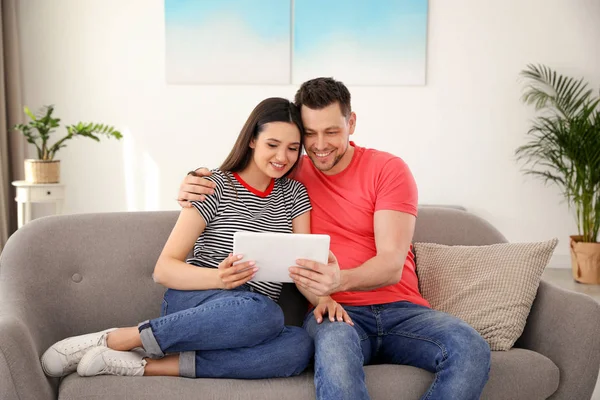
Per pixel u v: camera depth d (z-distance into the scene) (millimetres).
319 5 4797
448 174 4949
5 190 4508
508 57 4891
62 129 4801
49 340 1932
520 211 4969
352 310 2016
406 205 2086
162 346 1759
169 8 4754
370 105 4887
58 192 4133
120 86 4816
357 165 2172
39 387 1678
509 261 2125
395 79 4852
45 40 4746
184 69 4809
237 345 1772
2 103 4457
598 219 4594
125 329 1823
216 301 1802
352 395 1641
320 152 2074
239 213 2004
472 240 2338
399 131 4910
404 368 1836
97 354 1747
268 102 2023
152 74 4820
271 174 2012
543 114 4914
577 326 1909
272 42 4805
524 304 2047
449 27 4863
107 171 4859
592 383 1900
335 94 2043
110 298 2080
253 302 1794
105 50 4785
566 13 4875
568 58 4898
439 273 2188
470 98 4906
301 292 2074
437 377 1758
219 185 2008
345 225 2129
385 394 1754
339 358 1689
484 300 2064
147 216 2199
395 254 2012
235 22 4785
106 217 2168
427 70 4883
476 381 1733
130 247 2133
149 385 1709
